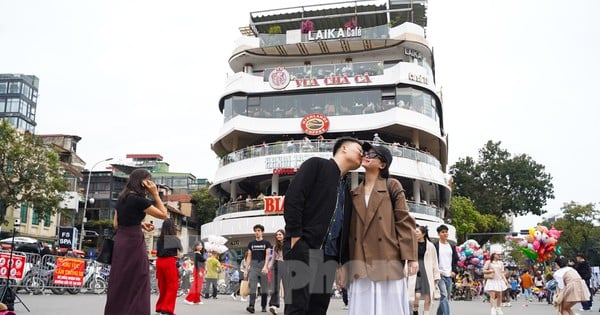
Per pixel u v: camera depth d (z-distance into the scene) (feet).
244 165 113.60
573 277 35.88
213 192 133.39
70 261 52.37
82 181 169.89
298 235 13.53
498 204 173.68
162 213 19.43
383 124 111.04
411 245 15.12
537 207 177.99
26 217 131.75
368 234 15.02
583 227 213.05
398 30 121.80
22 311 30.76
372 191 15.43
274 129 116.37
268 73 119.96
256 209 109.91
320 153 108.37
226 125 120.78
